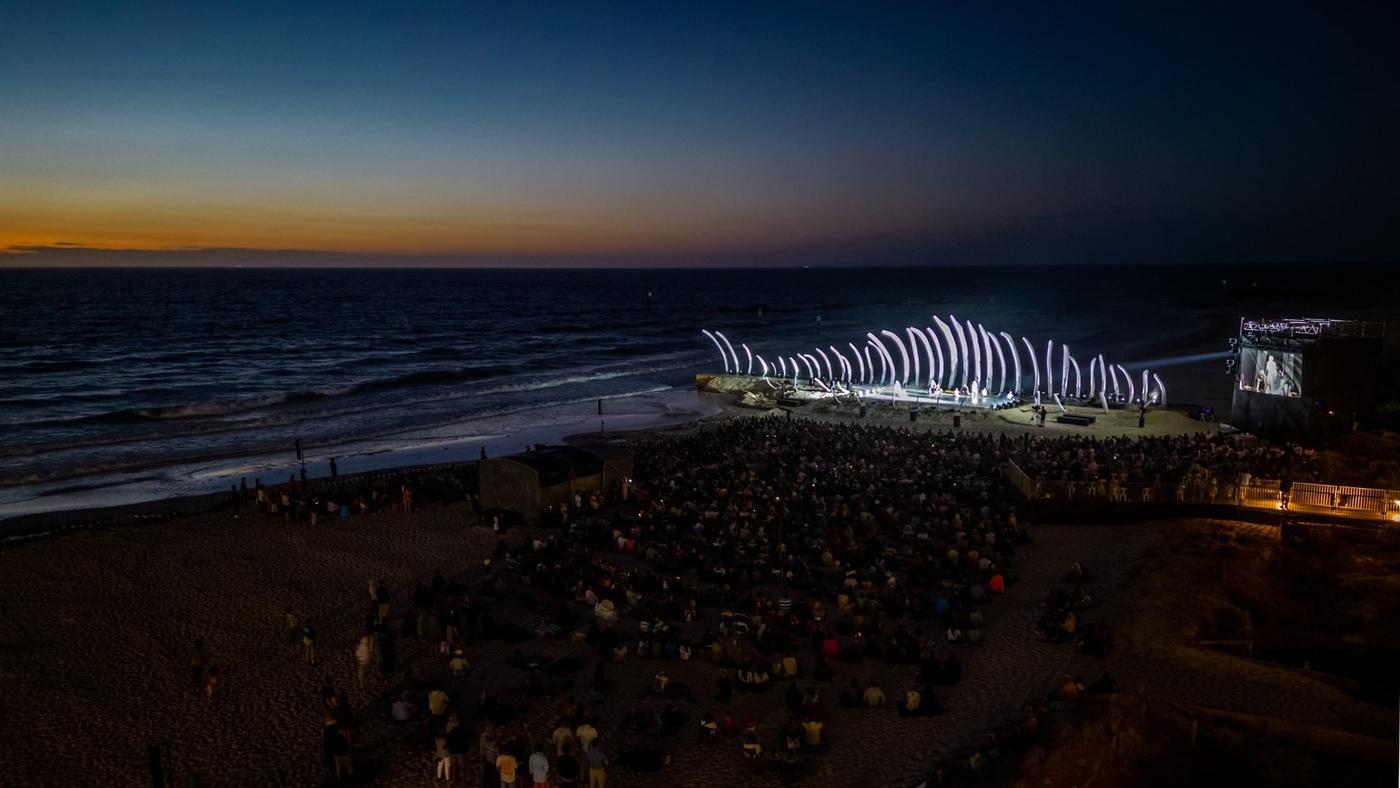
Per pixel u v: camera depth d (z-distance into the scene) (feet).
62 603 75.87
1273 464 100.17
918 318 497.46
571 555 82.17
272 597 77.30
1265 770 42.60
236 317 475.31
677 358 311.27
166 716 56.85
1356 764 44.37
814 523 89.51
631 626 68.23
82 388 217.56
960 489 100.27
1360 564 73.41
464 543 91.71
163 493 120.67
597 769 45.19
